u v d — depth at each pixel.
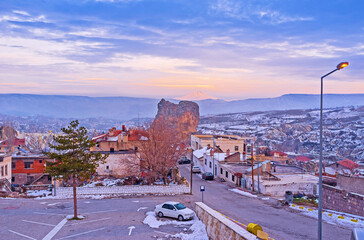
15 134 149.62
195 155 92.25
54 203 38.78
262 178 51.09
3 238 25.08
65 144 30.48
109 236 25.36
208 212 25.52
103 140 73.44
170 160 56.03
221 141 99.50
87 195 44.94
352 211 29.14
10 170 56.56
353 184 32.75
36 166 59.44
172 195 46.12
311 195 45.94
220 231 21.73
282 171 62.16
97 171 63.47
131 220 30.27
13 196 43.47
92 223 29.25
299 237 23.41
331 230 25.05
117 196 44.59
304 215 31.39
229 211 34.16
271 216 31.14
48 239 24.89
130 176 59.72
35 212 33.53
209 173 67.00
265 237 17.84
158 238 24.55
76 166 29.75
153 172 54.94
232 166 65.19
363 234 14.32
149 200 41.59
